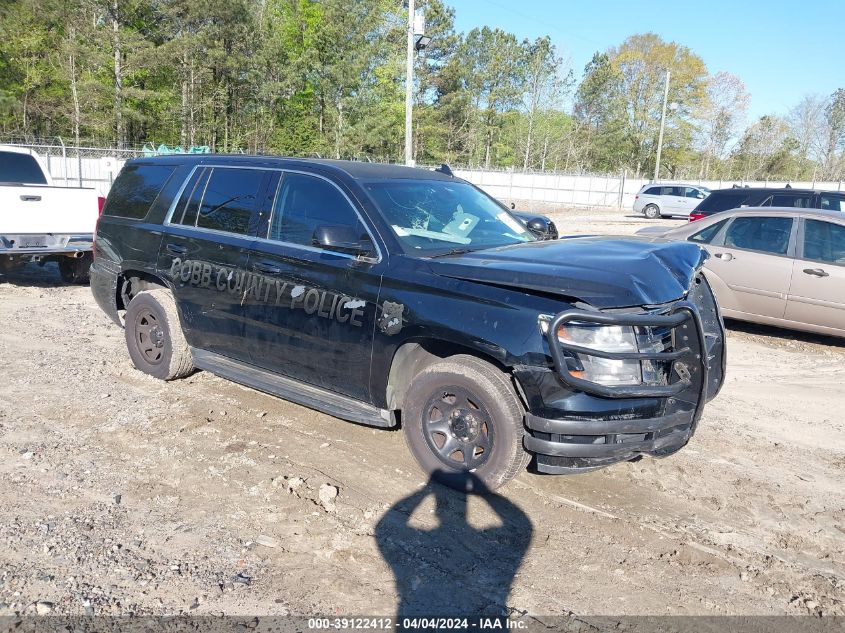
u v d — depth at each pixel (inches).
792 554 143.3
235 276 197.9
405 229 174.1
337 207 181.8
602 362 143.4
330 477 167.2
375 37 1891.0
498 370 153.5
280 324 187.0
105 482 160.9
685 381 152.5
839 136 3053.6
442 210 189.5
